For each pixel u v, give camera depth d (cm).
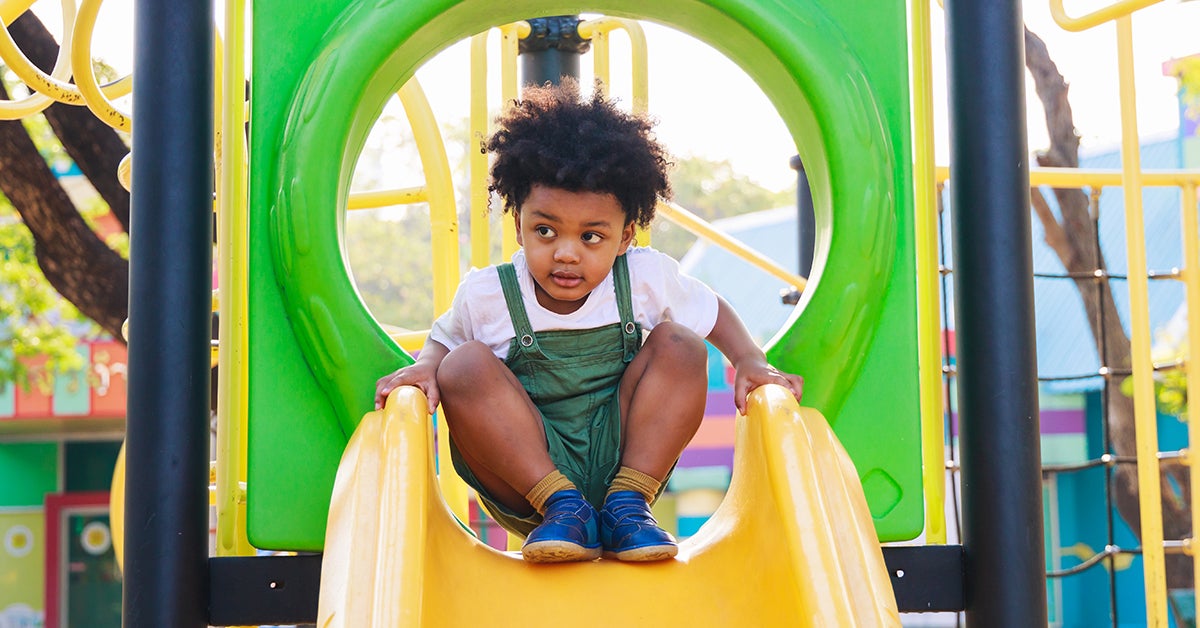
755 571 207
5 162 540
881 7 254
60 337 1047
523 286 236
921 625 1190
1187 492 816
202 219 229
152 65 229
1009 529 232
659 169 236
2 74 644
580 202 222
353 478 202
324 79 238
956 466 413
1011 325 236
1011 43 243
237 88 251
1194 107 815
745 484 223
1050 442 1156
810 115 249
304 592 231
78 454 1263
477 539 227
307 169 235
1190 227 429
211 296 231
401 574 179
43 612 1237
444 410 227
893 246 248
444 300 344
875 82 252
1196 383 423
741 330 242
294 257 234
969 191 241
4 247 962
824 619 179
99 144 536
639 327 238
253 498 235
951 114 246
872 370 248
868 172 244
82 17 302
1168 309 1124
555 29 368
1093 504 1141
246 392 260
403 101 346
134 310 225
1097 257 489
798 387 229
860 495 207
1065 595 1153
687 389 229
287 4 245
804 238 441
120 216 552
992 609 231
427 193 347
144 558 219
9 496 1252
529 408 227
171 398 222
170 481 221
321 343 235
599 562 214
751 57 256
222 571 229
